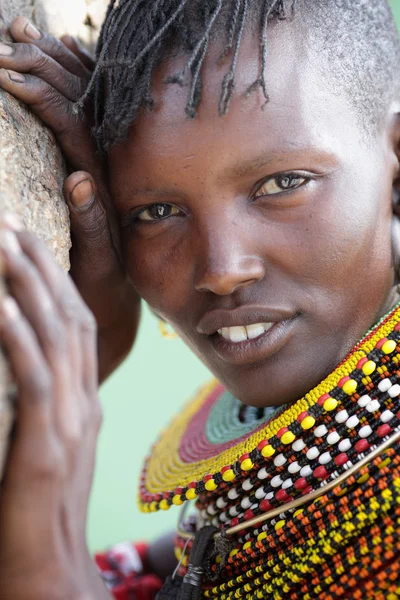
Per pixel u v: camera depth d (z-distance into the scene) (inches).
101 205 58.5
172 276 56.6
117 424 133.5
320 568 48.5
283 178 52.5
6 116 50.7
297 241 53.1
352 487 49.5
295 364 55.7
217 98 51.0
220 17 52.1
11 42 57.4
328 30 54.7
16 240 40.9
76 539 40.7
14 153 48.8
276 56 51.9
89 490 41.9
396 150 59.6
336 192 53.3
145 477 68.0
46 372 38.0
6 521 38.8
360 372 50.8
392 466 47.1
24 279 39.1
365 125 55.9
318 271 53.8
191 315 57.3
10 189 45.9
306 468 51.3
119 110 53.5
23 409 37.9
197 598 54.6
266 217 53.0
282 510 51.4
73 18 65.0
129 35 54.7
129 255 59.2
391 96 60.1
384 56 59.6
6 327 37.6
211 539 55.9
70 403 39.3
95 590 41.4
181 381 138.8
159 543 79.8
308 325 55.2
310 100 52.3
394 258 58.9
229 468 52.8
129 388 136.6
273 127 51.1
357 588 47.0
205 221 53.1
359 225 54.4
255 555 52.0
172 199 54.2
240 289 53.9
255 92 51.0
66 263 52.7
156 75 52.9
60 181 56.7
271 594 50.2
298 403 52.4
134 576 77.9
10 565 39.2
